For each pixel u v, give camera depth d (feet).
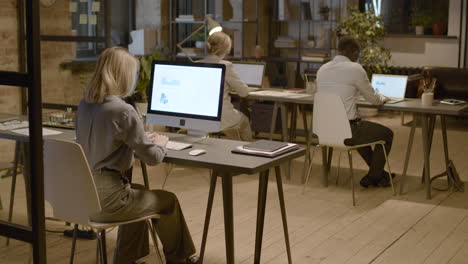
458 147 23.35
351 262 11.90
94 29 22.59
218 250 12.41
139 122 9.56
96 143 9.53
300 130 23.16
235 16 29.91
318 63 31.24
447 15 31.42
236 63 21.48
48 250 12.25
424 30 31.73
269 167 10.10
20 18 11.12
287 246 11.39
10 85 7.55
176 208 10.64
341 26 28.84
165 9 28.73
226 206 9.88
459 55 30.66
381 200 16.30
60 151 9.16
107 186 9.53
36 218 7.61
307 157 18.24
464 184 18.07
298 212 15.11
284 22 32.42
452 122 29.45
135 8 29.04
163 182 17.85
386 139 16.97
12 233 7.87
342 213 15.10
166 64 12.42
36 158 7.48
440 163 20.67
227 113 17.89
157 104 12.50
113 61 9.59
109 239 12.99
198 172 19.15
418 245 12.91
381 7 32.24
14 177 7.75
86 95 9.65
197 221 14.25
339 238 13.28
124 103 9.60
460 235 13.57
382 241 13.14
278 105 18.99
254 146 10.80
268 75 31.76
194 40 29.22
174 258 10.86
